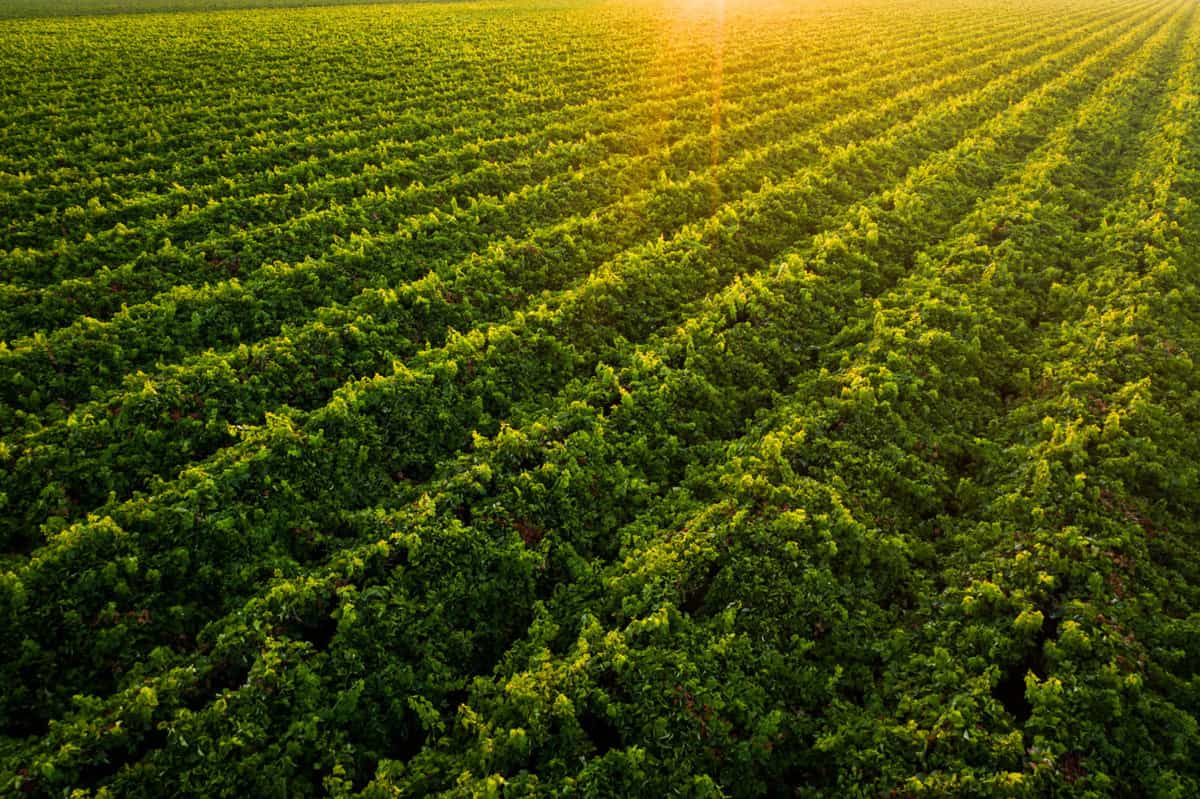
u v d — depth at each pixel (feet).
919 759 30.37
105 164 87.04
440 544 39.42
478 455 45.50
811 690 34.06
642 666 33.45
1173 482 43.37
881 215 75.20
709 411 52.13
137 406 47.85
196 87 118.42
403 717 34.12
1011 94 123.75
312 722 31.94
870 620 37.14
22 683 33.91
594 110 109.81
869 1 265.54
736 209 78.13
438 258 70.85
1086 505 41.37
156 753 30.32
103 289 62.64
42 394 51.47
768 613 36.50
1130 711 30.89
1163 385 50.83
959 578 39.11
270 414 47.09
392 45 151.12
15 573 36.91
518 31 175.22
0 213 74.64
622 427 49.24
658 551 39.63
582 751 31.22
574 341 58.54
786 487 42.01
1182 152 87.66
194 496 40.78
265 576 40.14
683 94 120.88
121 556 38.14
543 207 80.28
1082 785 28.58
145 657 35.78
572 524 42.86
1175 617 36.06
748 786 30.81
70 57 131.23
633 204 78.79
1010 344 58.34
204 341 58.65
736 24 196.03
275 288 62.95
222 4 214.69
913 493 44.78
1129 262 65.10
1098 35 185.98
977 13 230.27
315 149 94.27
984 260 66.69
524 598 39.47
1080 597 36.11
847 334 58.29
